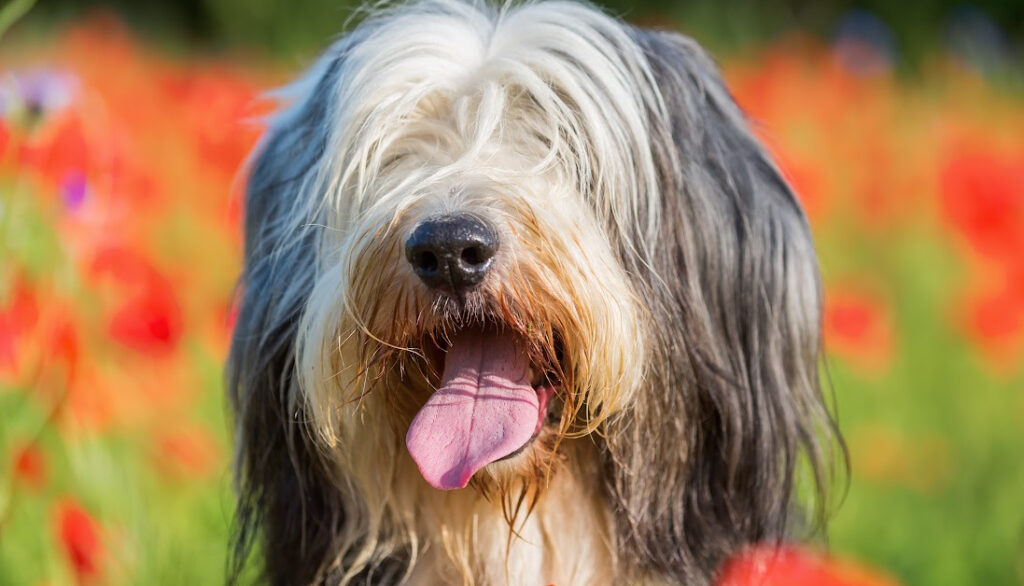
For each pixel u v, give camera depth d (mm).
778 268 4887
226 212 8227
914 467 7734
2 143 5348
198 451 6805
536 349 4238
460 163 4320
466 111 4496
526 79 4516
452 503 4586
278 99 5449
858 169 10438
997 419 8461
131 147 7531
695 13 16109
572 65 4645
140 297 6188
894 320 9195
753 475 4734
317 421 4324
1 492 5348
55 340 5363
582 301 4203
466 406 4285
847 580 4707
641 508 4500
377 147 4523
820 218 9031
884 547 7062
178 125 10133
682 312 4586
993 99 13102
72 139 5531
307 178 4719
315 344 4293
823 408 5137
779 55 11375
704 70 5066
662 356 4469
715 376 4602
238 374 4957
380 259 4172
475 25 4883
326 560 4723
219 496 6090
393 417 4520
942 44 16078
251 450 4867
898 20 16812
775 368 4859
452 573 4691
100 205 5750
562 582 4633
